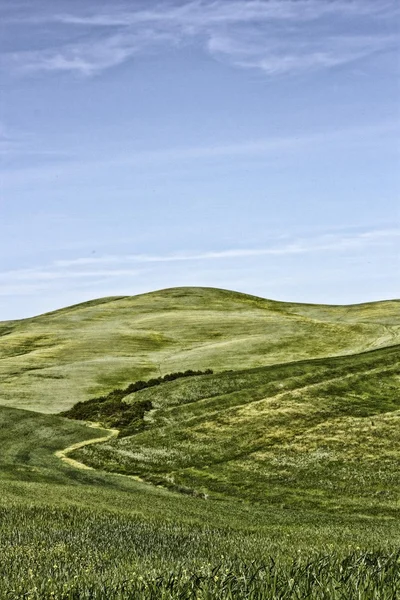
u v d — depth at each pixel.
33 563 13.83
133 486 53.31
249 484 53.75
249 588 7.86
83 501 35.31
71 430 72.06
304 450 59.84
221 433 67.31
